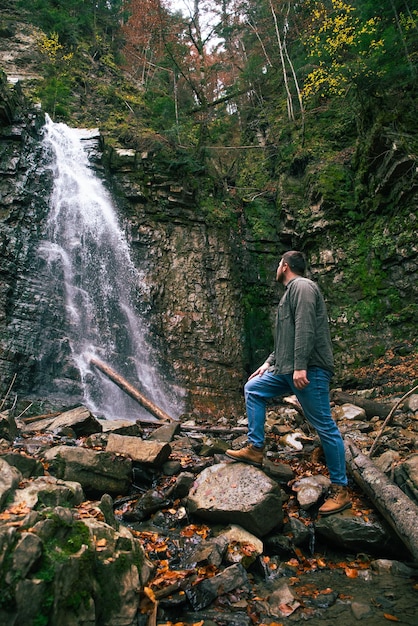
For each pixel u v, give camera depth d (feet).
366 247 35.42
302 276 11.48
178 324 37.65
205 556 9.33
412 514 9.46
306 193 40.86
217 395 35.63
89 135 42.55
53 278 33.37
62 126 41.96
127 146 46.21
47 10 63.93
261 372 11.68
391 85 35.94
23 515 7.24
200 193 44.34
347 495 10.80
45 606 6.10
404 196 32.50
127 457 12.46
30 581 6.09
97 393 29.99
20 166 35.37
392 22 39.14
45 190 36.22
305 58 49.03
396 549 9.97
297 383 10.02
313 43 46.42
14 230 32.55
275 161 47.80
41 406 26.23
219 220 43.32
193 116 57.11
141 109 58.23
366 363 32.27
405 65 35.32
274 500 10.44
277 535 10.39
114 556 7.59
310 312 10.19
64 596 6.34
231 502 10.44
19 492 8.17
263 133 52.24
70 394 28.89
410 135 32.45
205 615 7.86
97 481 11.52
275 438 17.01
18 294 30.60
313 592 8.71
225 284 40.83
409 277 32.09
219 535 10.18
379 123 33.37
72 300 33.73
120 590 7.33
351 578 9.29
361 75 36.42
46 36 61.57
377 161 34.60
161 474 12.85
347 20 41.45
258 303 41.37
